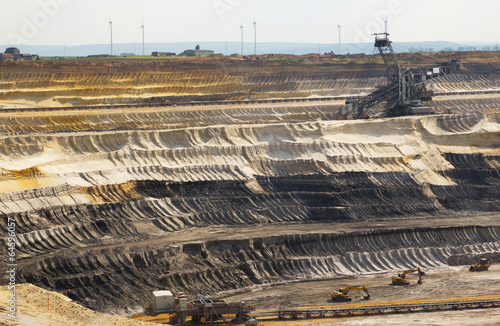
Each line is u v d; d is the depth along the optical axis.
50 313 58.16
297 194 111.38
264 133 132.88
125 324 59.28
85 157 111.31
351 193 115.19
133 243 89.00
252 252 89.94
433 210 114.38
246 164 123.69
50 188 96.81
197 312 68.06
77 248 85.69
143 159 116.31
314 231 97.25
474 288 83.12
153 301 68.00
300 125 135.38
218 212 103.44
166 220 98.38
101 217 96.50
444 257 94.94
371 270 90.44
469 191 124.69
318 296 79.44
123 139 120.12
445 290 82.25
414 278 87.69
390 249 95.94
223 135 128.62
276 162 125.75
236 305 69.12
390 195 117.38
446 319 71.00
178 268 82.69
